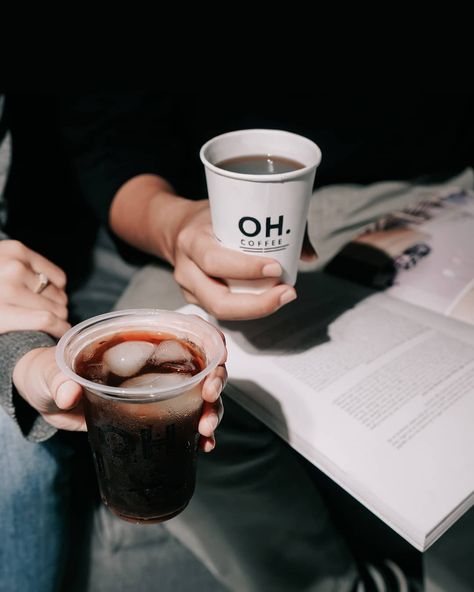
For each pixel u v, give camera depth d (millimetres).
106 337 679
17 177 1605
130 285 1315
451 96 1641
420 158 1641
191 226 902
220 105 1608
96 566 1161
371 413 847
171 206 1153
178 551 1184
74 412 807
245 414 1145
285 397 877
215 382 619
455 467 772
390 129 1583
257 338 994
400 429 823
